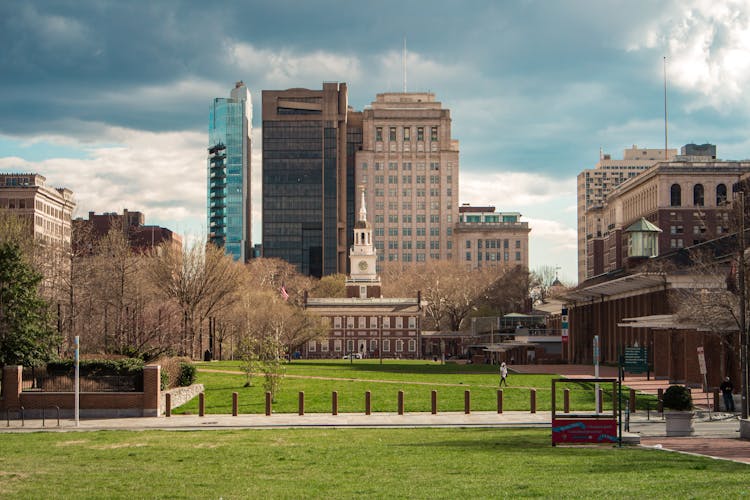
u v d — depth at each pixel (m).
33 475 31.62
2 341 62.34
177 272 119.06
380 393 68.19
